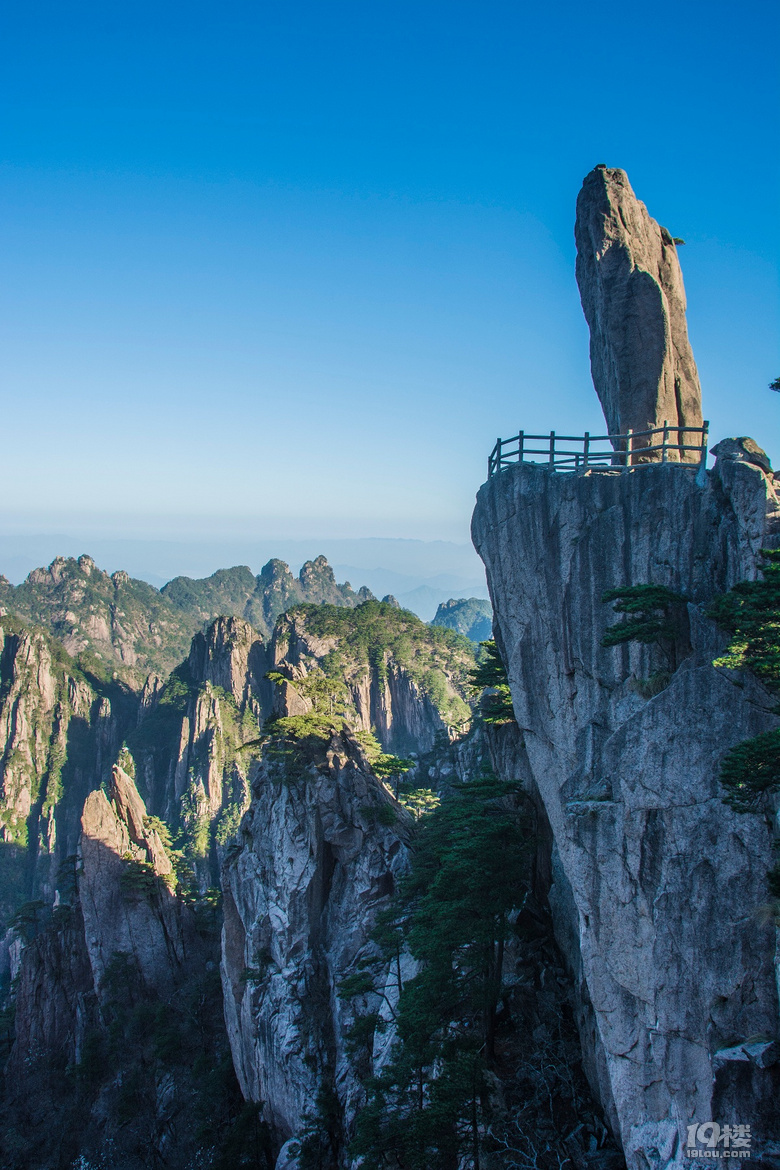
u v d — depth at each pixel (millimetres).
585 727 27078
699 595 25766
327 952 52906
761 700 21797
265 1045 51750
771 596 19469
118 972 75750
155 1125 60969
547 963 36031
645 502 27516
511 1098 30562
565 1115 29125
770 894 20500
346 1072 46250
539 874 38844
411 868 51125
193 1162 54562
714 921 21359
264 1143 51438
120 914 78688
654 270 35750
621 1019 23391
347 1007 48406
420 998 33281
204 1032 68062
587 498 28891
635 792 23344
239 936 60031
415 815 74750
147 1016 70688
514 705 32062
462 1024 35500
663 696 23219
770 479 24781
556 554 29766
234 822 195250
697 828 22078
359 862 53469
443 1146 29672
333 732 60781
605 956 23797
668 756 22891
